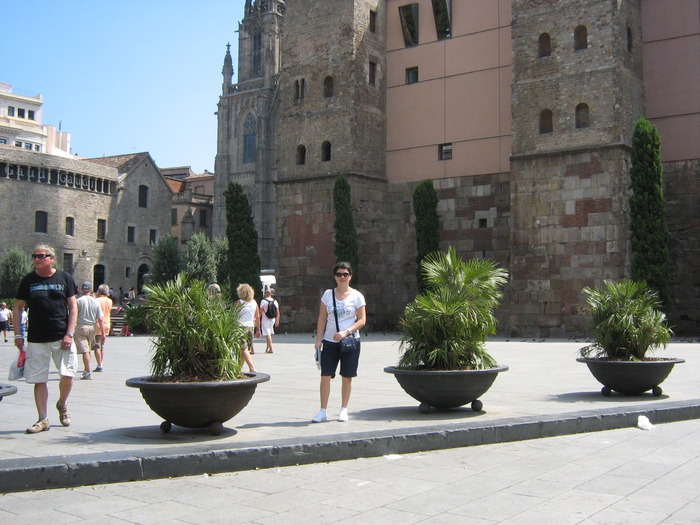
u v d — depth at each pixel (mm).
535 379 16781
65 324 10641
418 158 39594
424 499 7141
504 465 8633
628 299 14164
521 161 33750
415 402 13273
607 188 31641
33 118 132125
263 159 106812
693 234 33031
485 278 12359
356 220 38562
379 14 40781
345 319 11039
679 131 33656
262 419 11312
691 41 33688
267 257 105750
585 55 32469
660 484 7637
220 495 7344
